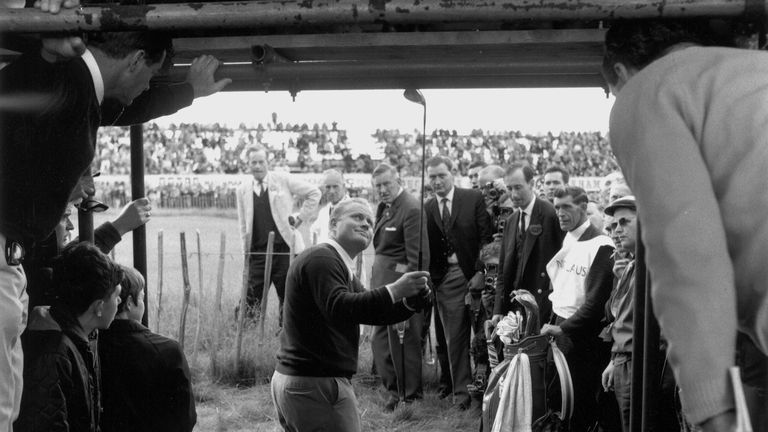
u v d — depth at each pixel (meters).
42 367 2.75
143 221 3.52
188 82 2.75
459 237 6.93
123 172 26.47
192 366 7.95
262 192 9.23
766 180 1.63
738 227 1.66
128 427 3.37
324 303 3.89
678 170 1.65
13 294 2.29
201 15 2.08
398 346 6.98
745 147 1.65
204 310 8.79
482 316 6.86
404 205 6.99
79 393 2.84
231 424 6.70
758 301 1.68
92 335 3.19
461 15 1.94
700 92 1.71
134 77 2.41
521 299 4.85
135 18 2.11
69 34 2.17
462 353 6.93
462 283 6.95
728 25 1.96
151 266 13.65
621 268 4.82
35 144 2.22
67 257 2.98
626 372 4.48
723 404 1.53
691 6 1.84
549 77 2.82
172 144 27.20
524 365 4.68
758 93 1.67
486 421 4.81
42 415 2.70
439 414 6.78
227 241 18.41
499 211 7.02
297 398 4.02
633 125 1.74
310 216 9.40
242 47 2.64
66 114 2.23
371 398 7.30
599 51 2.55
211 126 27.31
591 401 5.29
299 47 2.59
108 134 26.75
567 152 26.06
